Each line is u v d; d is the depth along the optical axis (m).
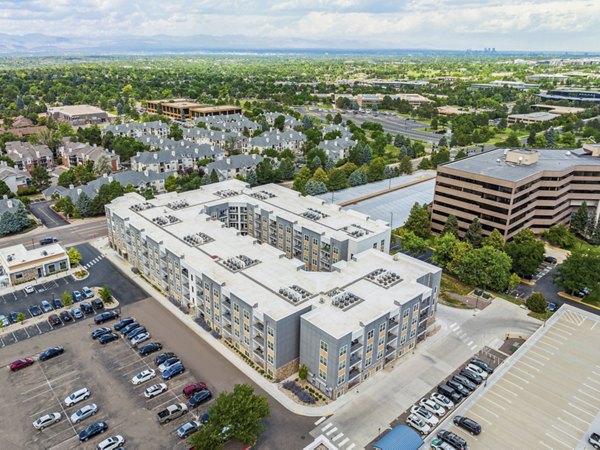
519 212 141.12
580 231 157.88
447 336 103.88
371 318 86.25
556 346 99.50
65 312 107.88
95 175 199.75
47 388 85.94
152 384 87.12
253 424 72.06
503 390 86.44
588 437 76.50
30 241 147.75
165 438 75.38
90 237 152.00
